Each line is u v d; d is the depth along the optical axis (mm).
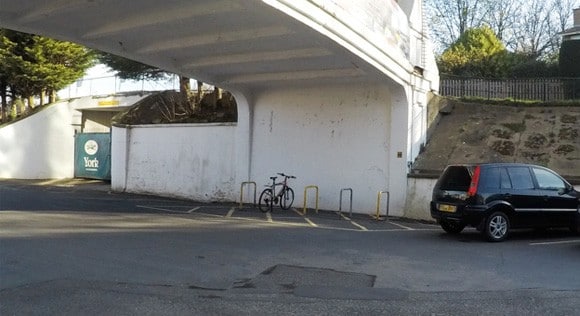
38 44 29516
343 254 9789
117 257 9008
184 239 11023
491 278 8031
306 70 16766
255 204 19609
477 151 16844
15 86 32594
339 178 17953
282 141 19344
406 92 16562
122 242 10438
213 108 23906
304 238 11602
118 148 24062
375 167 17250
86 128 32250
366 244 10992
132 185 23625
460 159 16641
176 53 15820
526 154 16375
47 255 8992
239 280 7691
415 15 17641
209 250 9867
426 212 15828
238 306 6406
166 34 13945
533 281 7844
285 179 18000
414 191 16219
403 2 17531
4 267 8078
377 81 16297
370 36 13680
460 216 11695
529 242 11578
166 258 9047
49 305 6289
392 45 15312
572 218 12375
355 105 17797
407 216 16250
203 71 17688
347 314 6148
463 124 18438
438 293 7156
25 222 12805
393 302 6684
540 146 16594
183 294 6895
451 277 8086
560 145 16422
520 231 13453
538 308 6438
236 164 20328
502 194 11711
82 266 8266
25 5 12242
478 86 23078
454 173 12227
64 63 31078
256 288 7262
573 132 16875
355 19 12914
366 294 7047
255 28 13180
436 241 11594
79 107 31312
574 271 8531
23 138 30609
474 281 7844
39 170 30625
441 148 17453
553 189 12375
